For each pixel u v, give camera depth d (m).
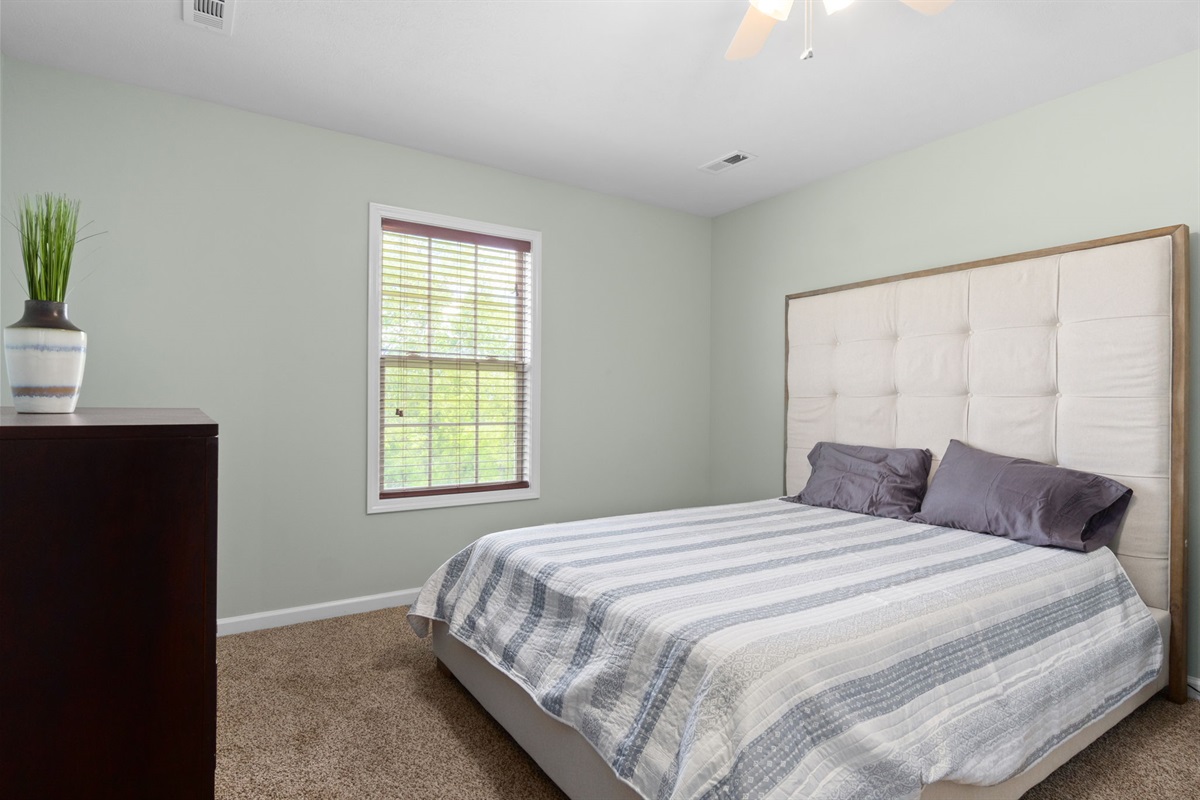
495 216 3.50
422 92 2.63
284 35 2.22
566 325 3.77
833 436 3.42
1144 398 2.25
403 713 2.14
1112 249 2.35
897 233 3.21
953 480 2.60
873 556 2.06
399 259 3.26
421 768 1.83
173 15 2.11
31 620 0.86
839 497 2.98
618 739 1.42
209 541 0.96
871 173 3.35
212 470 0.96
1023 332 2.60
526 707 1.82
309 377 2.98
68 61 2.39
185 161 2.69
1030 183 2.70
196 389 2.72
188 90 2.63
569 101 2.70
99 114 2.52
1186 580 2.22
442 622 2.37
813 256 3.66
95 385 2.52
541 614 1.90
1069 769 1.82
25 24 2.15
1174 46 2.22
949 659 1.50
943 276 2.90
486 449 3.55
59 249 1.21
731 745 1.17
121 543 0.90
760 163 3.37
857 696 1.30
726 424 4.26
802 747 1.18
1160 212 2.33
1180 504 2.19
